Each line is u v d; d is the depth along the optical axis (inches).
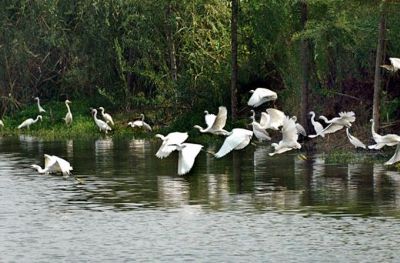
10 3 2463.1
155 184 1298.0
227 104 2055.9
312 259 900.0
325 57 1814.7
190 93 2079.2
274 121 1316.4
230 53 2054.6
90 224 1047.6
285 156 1604.3
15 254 932.0
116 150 1749.5
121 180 1341.0
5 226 1044.5
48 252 936.9
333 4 1612.9
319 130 1630.2
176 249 938.1
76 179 1318.9
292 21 1908.2
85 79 2385.6
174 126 2031.3
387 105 1705.2
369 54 1766.7
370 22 1689.2
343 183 1282.0
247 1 2001.7
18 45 2452.0
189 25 2112.5
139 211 1111.0
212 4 2086.6
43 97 2539.4
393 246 941.8
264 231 1004.6
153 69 2213.3
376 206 1120.2
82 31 2405.3
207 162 1537.9
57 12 2402.8
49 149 1787.6
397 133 1674.5
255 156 1609.3
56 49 2481.5
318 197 1179.9
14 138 2073.1
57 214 1101.7
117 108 2353.6
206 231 1007.0
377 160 1508.4
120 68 2322.8
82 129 2171.5
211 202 1159.0
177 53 2154.3
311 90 1861.5
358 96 1780.3
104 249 943.0
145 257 912.3
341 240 965.2
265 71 2054.6
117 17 2310.5
